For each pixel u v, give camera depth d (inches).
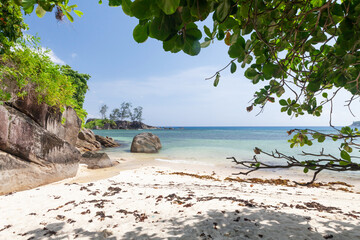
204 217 173.3
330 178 453.1
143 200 227.6
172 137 2055.9
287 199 251.8
